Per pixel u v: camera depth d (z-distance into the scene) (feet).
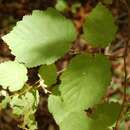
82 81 1.11
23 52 1.14
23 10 5.26
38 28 1.15
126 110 1.24
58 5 5.34
